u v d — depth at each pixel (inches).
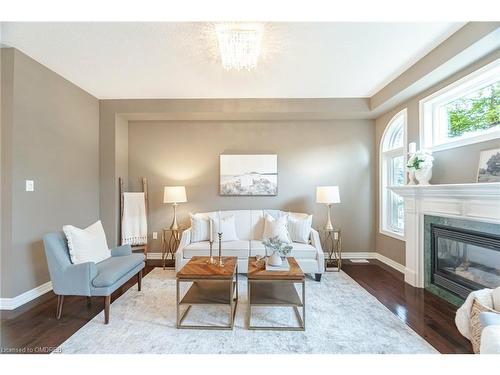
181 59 109.9
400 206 159.3
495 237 86.9
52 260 91.4
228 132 176.1
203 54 106.0
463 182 104.0
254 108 157.2
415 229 123.3
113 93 149.6
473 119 103.1
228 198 175.6
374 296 112.6
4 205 99.8
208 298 92.3
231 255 134.6
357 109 157.8
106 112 158.6
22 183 104.3
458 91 107.7
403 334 82.6
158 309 100.2
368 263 164.4
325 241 175.6
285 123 176.1
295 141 176.4
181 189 159.9
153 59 109.9
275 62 112.9
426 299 109.2
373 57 109.3
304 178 176.1
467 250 101.2
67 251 98.2
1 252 99.5
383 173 168.6
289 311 98.8
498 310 67.2
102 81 132.8
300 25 86.6
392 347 75.7
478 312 67.2
